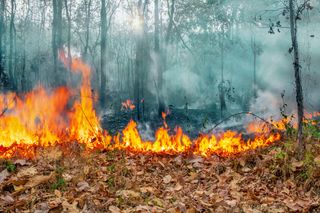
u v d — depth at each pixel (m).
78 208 4.58
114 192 5.15
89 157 6.66
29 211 4.30
